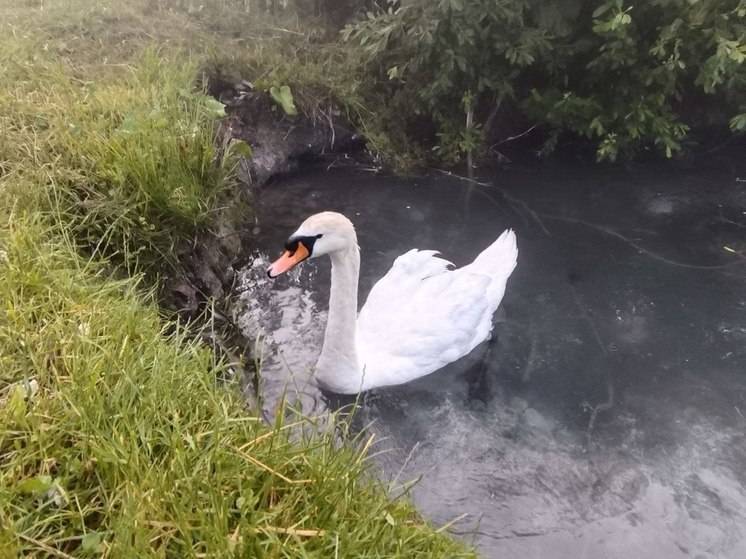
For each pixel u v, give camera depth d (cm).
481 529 99
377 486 92
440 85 183
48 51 167
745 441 113
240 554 69
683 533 99
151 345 96
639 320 138
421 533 82
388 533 79
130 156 131
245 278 152
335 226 113
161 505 72
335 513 76
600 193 181
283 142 188
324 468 81
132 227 127
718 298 143
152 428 81
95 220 124
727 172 190
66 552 69
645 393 122
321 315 143
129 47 178
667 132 183
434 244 161
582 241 162
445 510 102
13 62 157
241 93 185
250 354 132
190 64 171
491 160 196
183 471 75
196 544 70
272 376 126
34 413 78
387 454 111
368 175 190
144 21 192
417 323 128
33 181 123
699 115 202
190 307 133
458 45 180
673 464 109
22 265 102
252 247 160
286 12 218
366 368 123
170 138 138
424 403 122
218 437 80
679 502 103
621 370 127
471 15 173
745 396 121
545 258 156
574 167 194
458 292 131
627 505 103
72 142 132
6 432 75
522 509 102
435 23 173
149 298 124
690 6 170
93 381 82
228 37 199
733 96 195
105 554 67
